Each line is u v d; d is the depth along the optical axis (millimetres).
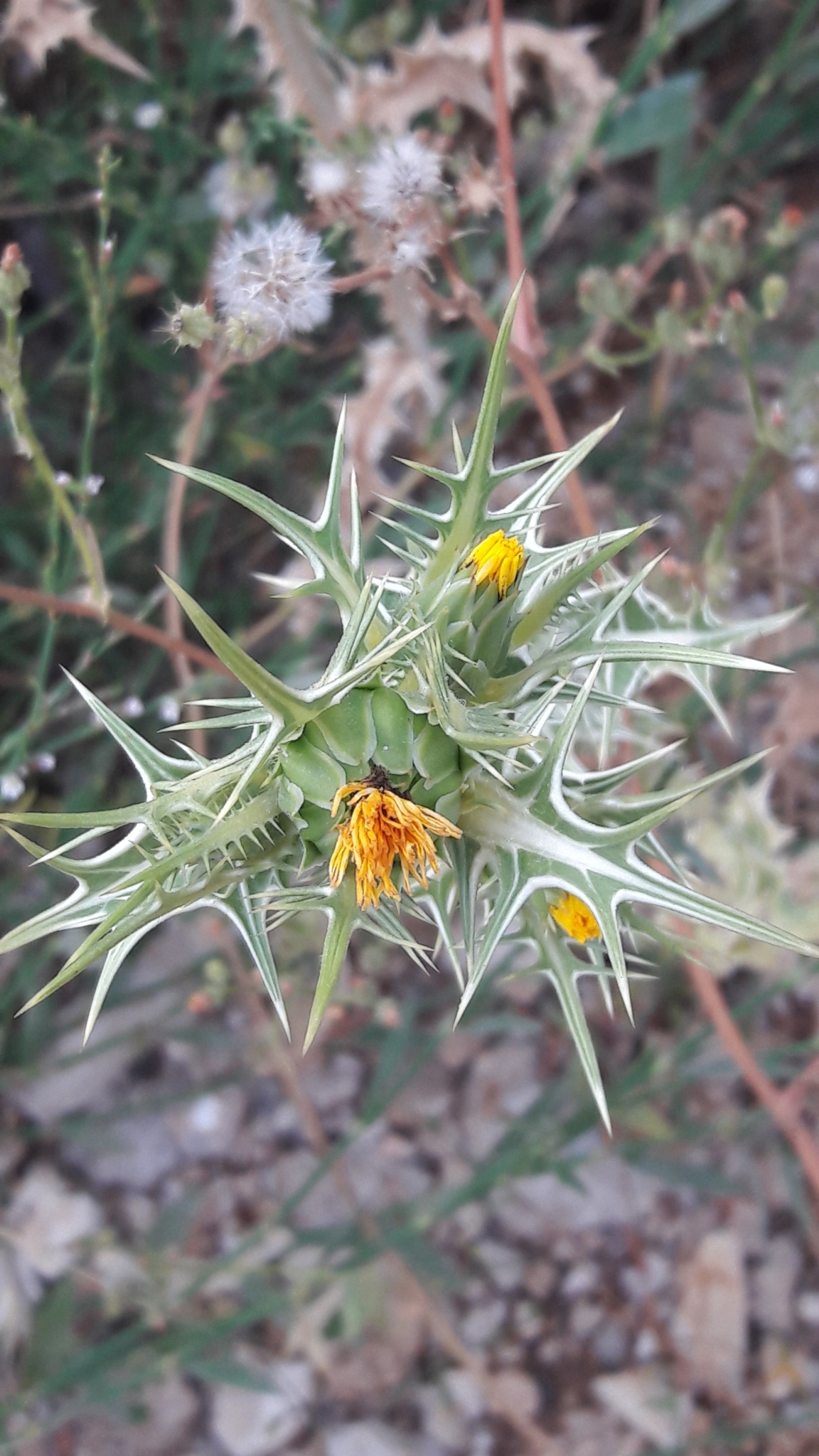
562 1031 480
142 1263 434
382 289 355
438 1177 468
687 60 554
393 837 203
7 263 276
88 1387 415
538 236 434
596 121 418
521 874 210
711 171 537
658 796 209
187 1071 476
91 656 350
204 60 457
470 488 221
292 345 314
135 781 468
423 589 226
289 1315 446
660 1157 451
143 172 464
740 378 542
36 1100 463
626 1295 464
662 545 524
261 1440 439
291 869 219
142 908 208
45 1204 450
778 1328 461
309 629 414
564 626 262
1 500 482
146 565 483
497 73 340
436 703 201
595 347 388
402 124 377
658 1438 445
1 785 346
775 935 198
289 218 293
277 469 489
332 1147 450
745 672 456
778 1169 475
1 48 450
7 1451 422
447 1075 481
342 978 391
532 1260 468
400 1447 441
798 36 521
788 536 518
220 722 217
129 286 404
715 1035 473
